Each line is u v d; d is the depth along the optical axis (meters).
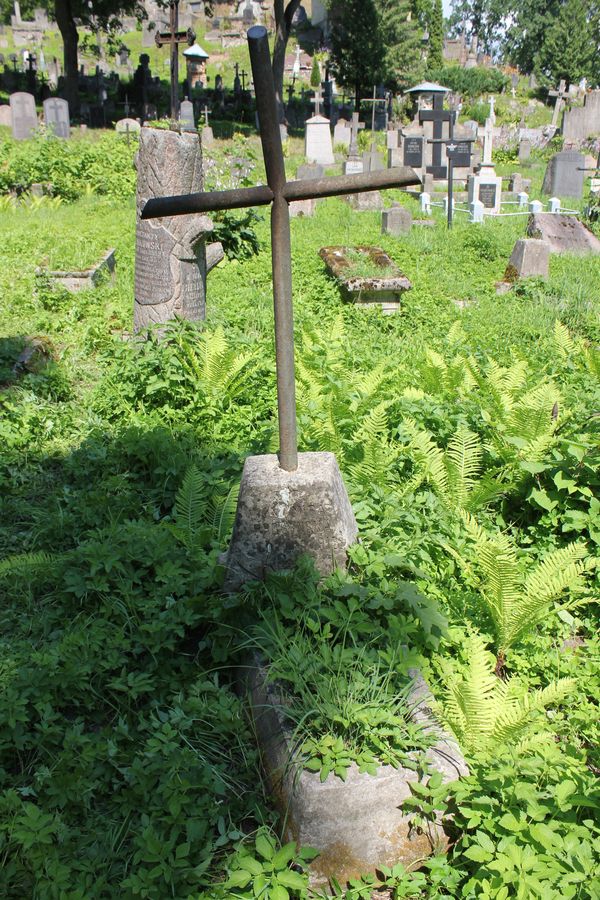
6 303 8.35
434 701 2.71
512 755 2.61
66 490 4.51
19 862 2.31
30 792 2.58
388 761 2.46
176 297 6.61
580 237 14.61
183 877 2.26
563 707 3.14
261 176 16.75
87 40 42.03
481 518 4.38
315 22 50.38
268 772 2.63
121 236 12.48
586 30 51.88
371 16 36.44
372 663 2.75
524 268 11.27
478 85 49.09
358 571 3.27
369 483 4.14
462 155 23.64
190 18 50.66
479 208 18.03
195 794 2.55
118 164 18.30
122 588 3.39
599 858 2.27
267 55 2.71
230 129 31.58
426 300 10.05
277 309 3.03
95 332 7.39
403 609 3.05
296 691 2.66
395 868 2.38
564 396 5.55
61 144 18.30
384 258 10.47
